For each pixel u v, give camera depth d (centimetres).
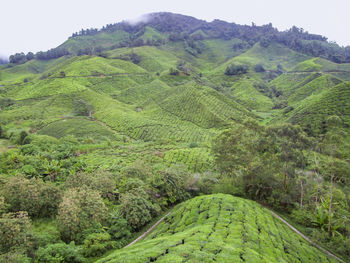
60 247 2894
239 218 3503
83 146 8825
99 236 3297
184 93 16738
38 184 4119
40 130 11950
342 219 3791
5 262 2461
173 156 8012
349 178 3941
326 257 3300
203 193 5481
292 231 3822
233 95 19812
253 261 2338
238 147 5019
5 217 3095
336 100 9419
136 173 5438
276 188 4659
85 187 4350
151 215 4456
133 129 12600
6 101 15212
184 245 2538
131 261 2231
